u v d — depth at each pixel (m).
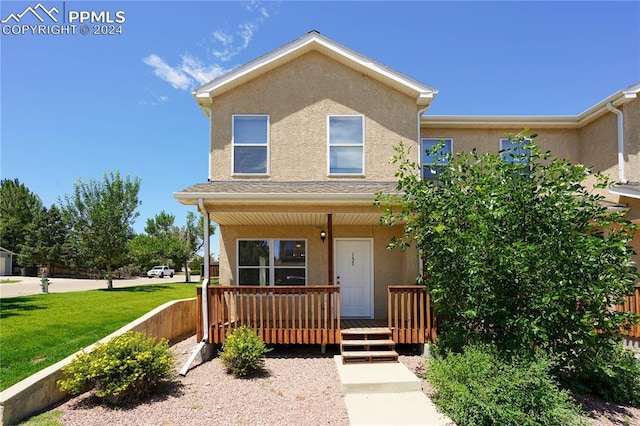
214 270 15.38
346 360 7.88
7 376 6.35
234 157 10.88
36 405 5.54
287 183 10.28
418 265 9.36
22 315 12.02
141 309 13.73
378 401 6.00
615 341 6.35
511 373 5.27
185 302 11.63
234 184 10.03
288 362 8.28
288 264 11.06
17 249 48.12
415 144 10.97
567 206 6.04
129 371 6.07
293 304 8.69
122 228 25.61
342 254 11.16
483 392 5.01
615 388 6.14
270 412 5.61
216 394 6.35
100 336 9.19
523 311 6.14
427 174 11.80
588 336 5.75
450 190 6.76
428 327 8.65
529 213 6.20
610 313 5.86
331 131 11.02
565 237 5.86
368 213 9.02
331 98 11.09
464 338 6.82
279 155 10.86
